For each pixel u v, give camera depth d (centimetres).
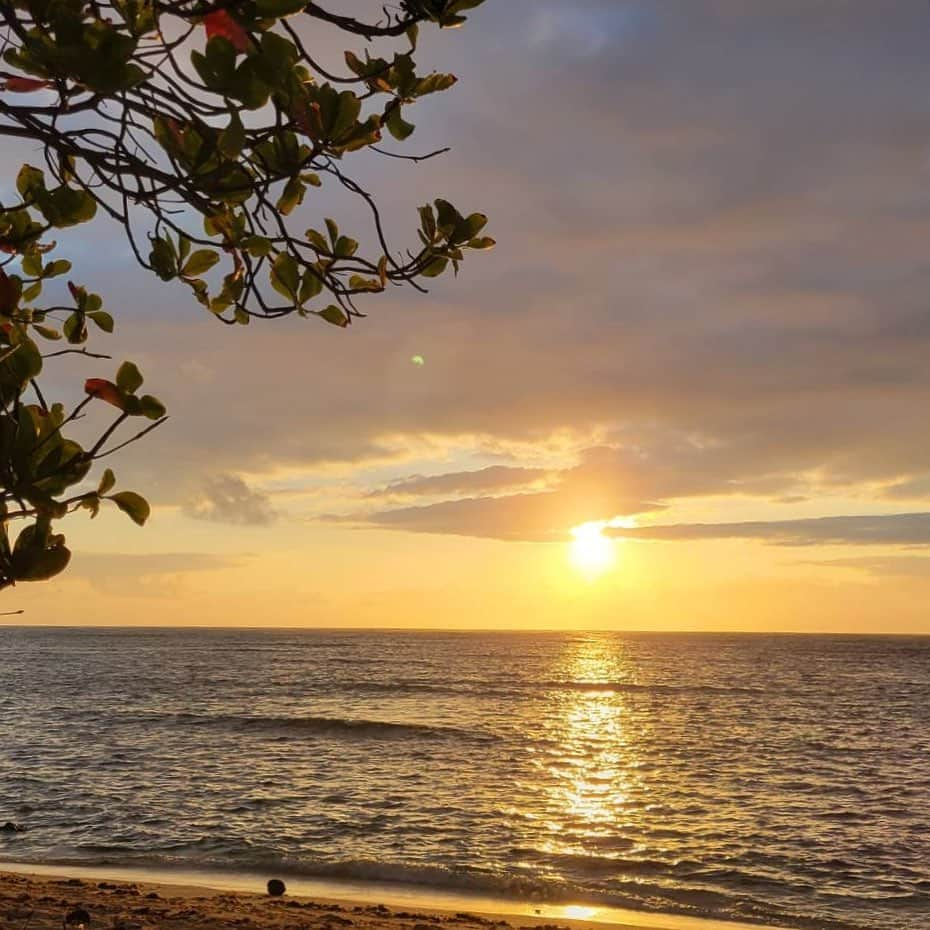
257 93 171
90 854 1712
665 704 5847
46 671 9044
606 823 2102
